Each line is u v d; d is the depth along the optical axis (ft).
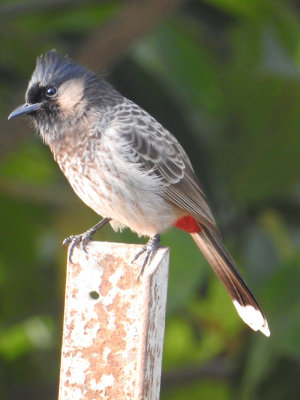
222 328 40.93
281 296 33.37
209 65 38.27
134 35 37.19
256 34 36.88
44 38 40.06
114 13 38.27
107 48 37.32
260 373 32.96
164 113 38.42
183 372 39.45
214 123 37.73
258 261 36.65
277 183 36.47
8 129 38.11
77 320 22.29
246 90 35.88
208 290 41.01
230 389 38.50
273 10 36.40
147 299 21.36
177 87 38.24
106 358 22.07
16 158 42.75
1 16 37.70
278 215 37.09
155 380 22.27
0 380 40.16
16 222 40.27
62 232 39.55
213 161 37.27
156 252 22.71
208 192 37.22
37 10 37.93
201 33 38.96
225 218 37.27
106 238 33.55
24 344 41.37
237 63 36.55
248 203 37.01
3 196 39.73
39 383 39.91
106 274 22.17
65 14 39.73
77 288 22.30
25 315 39.91
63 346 22.30
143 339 21.33
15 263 40.29
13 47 38.22
